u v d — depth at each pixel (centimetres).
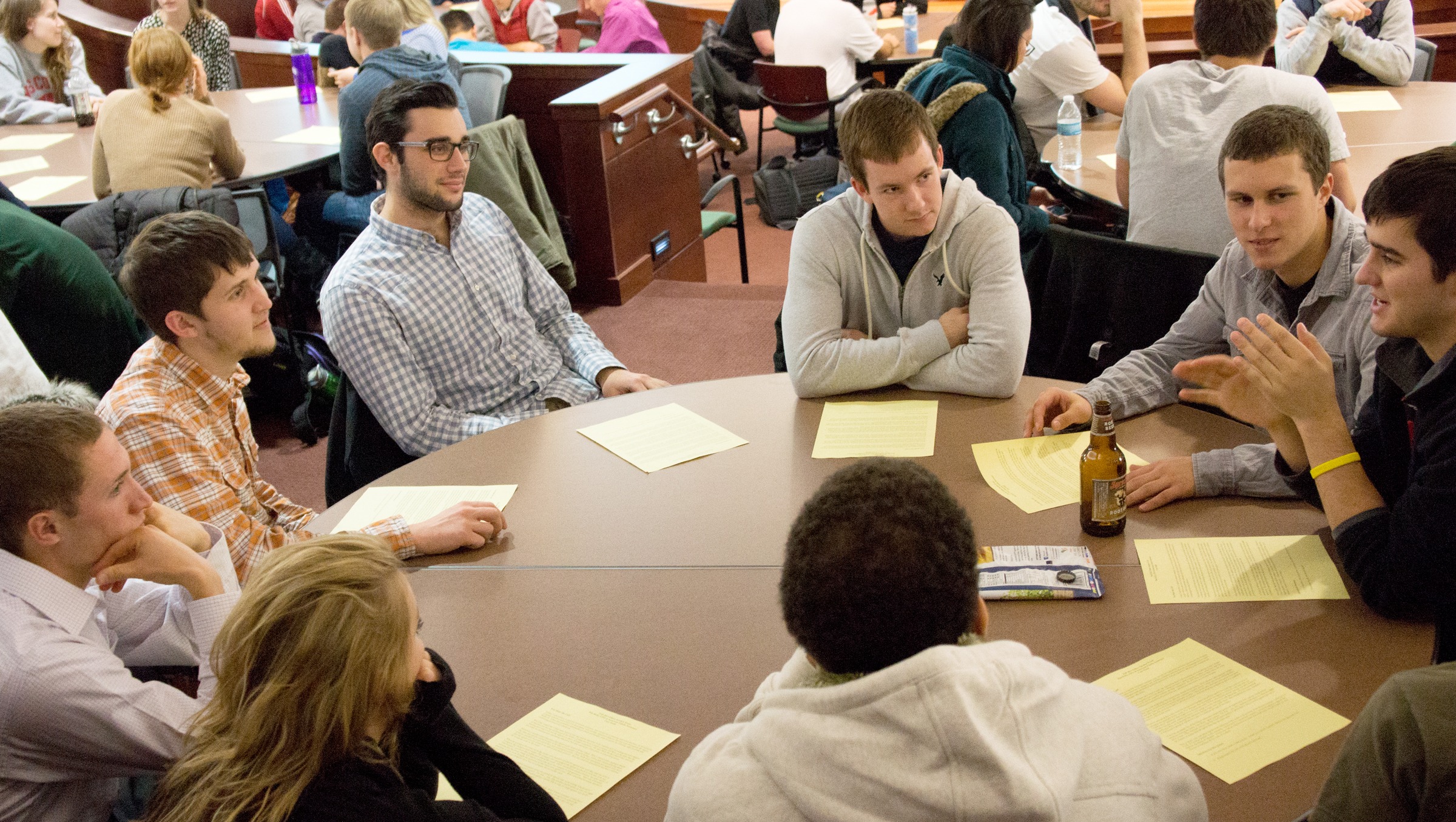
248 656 105
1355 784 97
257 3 737
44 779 134
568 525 178
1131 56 429
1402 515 137
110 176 386
